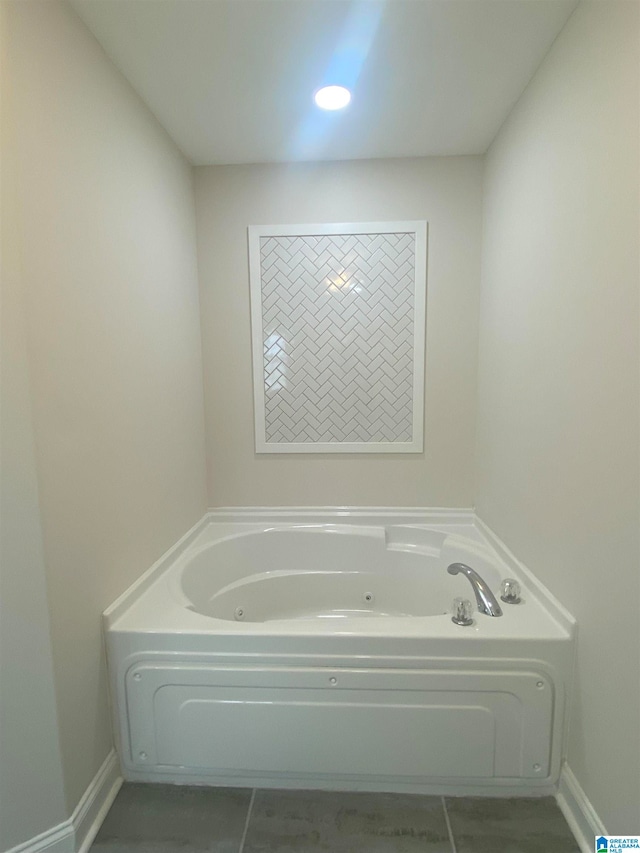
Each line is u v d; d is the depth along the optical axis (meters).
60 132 1.16
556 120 1.35
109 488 1.39
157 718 1.39
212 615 1.96
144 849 1.22
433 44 1.38
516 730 1.33
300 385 2.27
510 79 1.54
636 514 1.00
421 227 2.13
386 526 2.26
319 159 2.13
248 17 1.26
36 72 1.07
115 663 1.37
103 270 1.36
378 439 2.28
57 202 1.14
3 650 1.09
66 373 1.18
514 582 1.51
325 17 1.26
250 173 2.16
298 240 2.18
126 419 1.50
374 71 1.50
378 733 1.35
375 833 1.26
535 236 1.51
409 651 1.33
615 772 1.09
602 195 1.11
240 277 2.22
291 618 2.20
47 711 1.13
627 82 1.00
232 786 1.42
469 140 1.96
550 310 1.40
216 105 1.68
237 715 1.37
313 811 1.33
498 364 1.89
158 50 1.38
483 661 1.31
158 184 1.77
